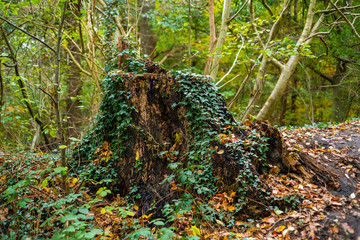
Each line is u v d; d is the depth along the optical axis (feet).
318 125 28.50
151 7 52.34
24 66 27.76
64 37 26.05
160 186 15.78
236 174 14.87
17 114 34.14
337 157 18.48
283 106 62.34
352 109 65.46
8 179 15.87
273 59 32.73
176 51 55.72
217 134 15.89
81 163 18.29
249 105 32.27
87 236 9.02
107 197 16.83
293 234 12.51
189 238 10.69
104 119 18.35
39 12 23.90
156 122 17.24
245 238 11.91
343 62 51.80
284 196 14.34
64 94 35.96
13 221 13.32
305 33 35.45
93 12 26.66
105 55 24.59
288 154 16.79
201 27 54.85
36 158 18.98
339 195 14.98
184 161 16.03
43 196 14.32
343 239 11.72
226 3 29.43
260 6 42.19
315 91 63.16
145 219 14.82
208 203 14.16
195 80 16.92
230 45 29.37
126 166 17.08
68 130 31.50
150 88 17.53
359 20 45.01
